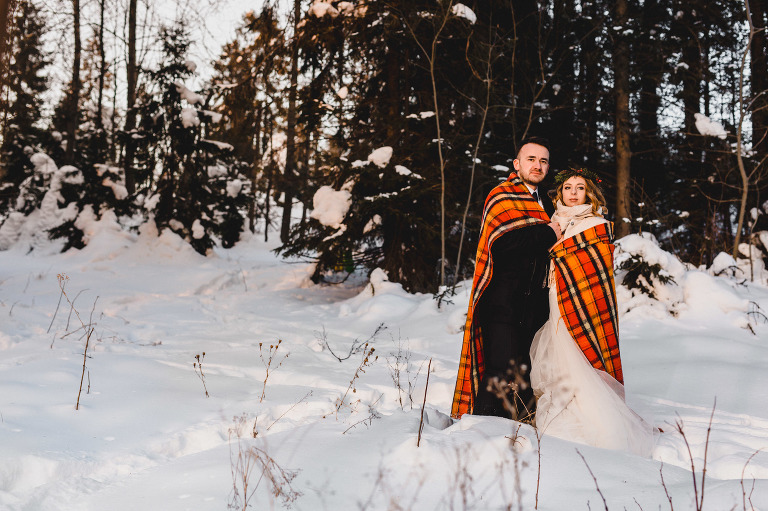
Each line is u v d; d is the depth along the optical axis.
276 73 11.73
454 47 10.84
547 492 2.53
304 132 11.66
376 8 10.33
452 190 10.90
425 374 5.26
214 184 21.89
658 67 13.45
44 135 22.84
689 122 13.24
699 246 11.59
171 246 15.91
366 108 11.37
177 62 16.67
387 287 9.68
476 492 2.53
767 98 11.54
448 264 11.11
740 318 6.75
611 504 2.40
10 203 21.64
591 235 3.60
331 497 2.50
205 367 5.17
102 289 10.95
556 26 12.59
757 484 2.48
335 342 6.82
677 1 13.55
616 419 3.23
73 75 19.28
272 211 34.31
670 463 3.15
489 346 3.72
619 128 12.77
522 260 3.69
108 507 2.48
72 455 2.97
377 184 10.31
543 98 12.63
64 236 18.25
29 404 3.75
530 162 3.75
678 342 6.11
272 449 3.11
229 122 12.85
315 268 12.37
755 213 11.08
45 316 7.45
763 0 12.77
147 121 17.11
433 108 10.89
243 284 12.88
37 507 2.49
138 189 19.34
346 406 4.13
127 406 3.87
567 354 3.41
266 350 6.05
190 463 2.96
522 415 3.60
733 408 4.28
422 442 2.98
